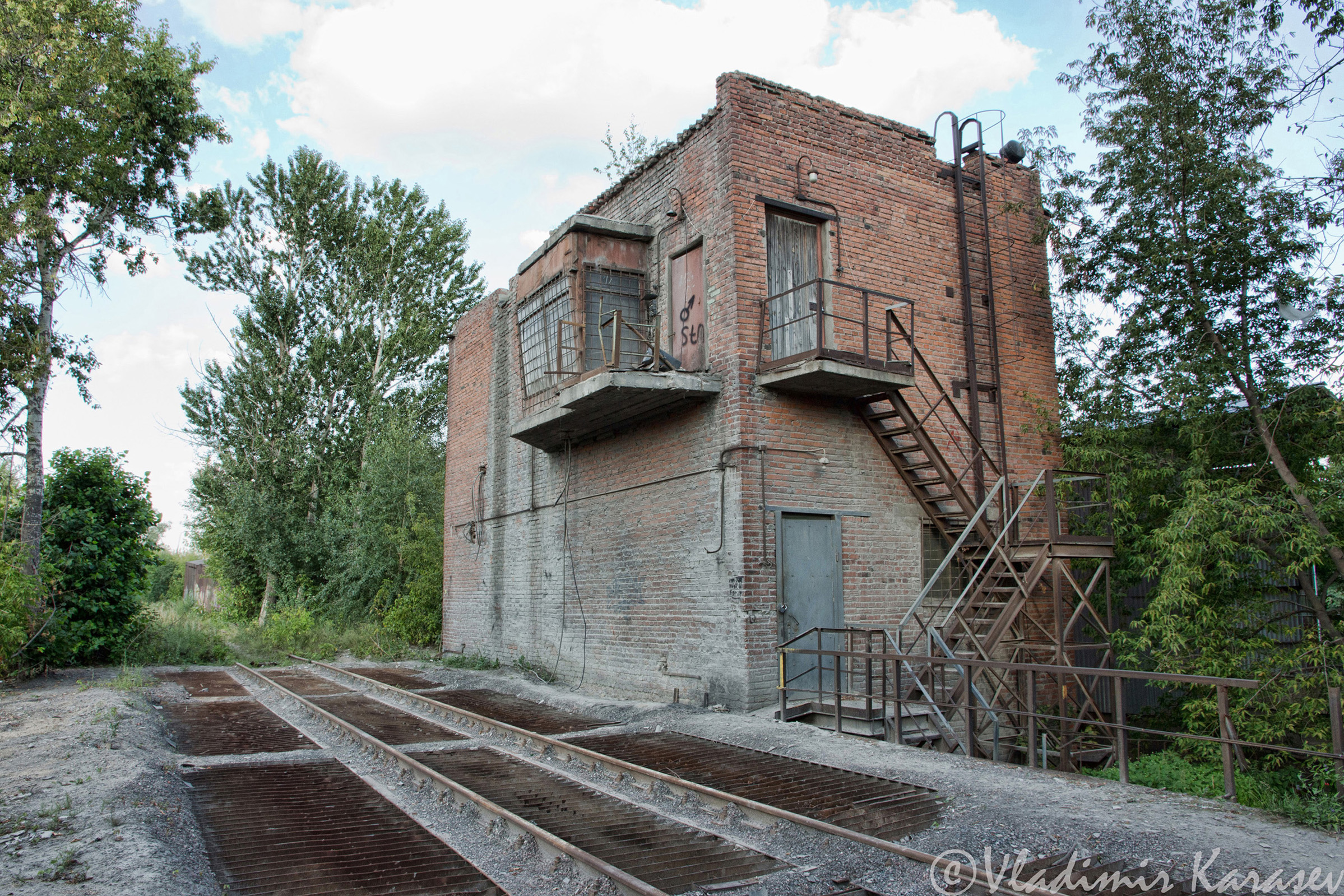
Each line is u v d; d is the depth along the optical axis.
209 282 31.03
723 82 12.97
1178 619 11.37
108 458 20.38
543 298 15.22
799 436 12.55
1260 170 11.97
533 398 15.72
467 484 21.53
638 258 14.59
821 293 11.60
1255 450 12.38
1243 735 11.00
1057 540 11.48
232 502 29.75
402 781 8.20
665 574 13.30
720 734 10.11
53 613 17.31
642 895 4.82
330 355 32.09
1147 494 13.07
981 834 6.02
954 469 13.99
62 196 18.70
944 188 14.97
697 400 12.80
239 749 9.95
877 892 5.11
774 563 11.97
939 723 10.23
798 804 6.97
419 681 17.33
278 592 29.72
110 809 6.52
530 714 12.52
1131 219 12.98
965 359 14.57
